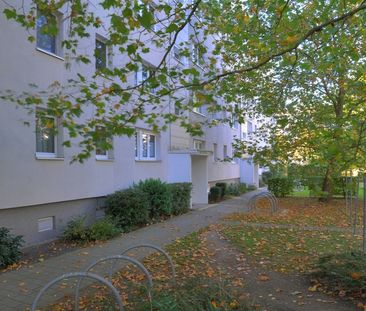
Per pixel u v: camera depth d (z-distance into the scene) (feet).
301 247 29.14
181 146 63.46
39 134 32.32
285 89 38.55
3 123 27.73
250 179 114.42
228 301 16.30
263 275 21.88
